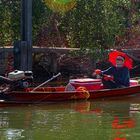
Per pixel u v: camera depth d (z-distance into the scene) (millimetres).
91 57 22750
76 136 10531
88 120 12547
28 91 15758
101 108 14805
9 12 22391
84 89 16422
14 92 15125
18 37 22656
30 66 20062
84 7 22188
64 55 24125
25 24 20000
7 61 22984
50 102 15625
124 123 12102
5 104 14906
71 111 14148
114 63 17641
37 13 22469
